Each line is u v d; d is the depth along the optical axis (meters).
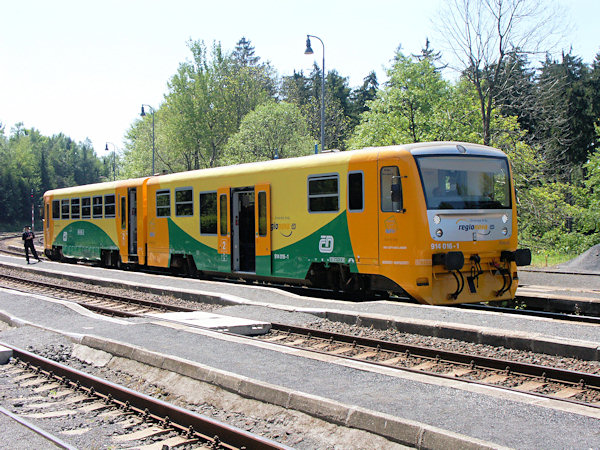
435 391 6.82
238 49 91.94
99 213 24.78
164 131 61.47
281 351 8.87
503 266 13.69
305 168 15.08
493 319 10.83
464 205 13.12
